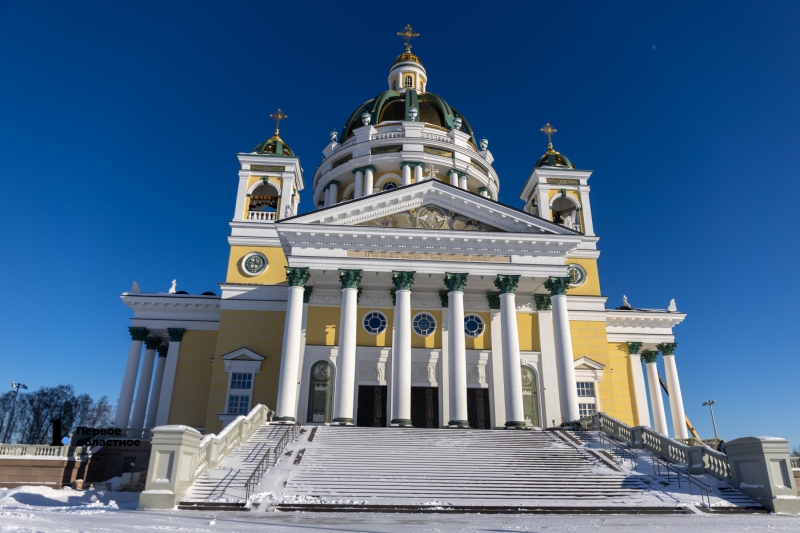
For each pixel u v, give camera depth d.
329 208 33.75
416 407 33.12
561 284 33.03
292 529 11.98
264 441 24.45
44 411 78.19
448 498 18.61
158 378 41.88
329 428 27.08
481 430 27.53
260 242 39.00
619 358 42.16
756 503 18.58
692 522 14.64
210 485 19.11
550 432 27.41
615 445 25.09
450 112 55.91
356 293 32.06
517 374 30.84
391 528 12.60
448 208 34.59
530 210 47.16
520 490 19.48
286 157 42.50
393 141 49.81
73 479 28.06
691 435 46.56
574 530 12.33
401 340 31.14
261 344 36.41
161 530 10.95
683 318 43.25
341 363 30.53
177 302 40.94
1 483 26.69
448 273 32.72
